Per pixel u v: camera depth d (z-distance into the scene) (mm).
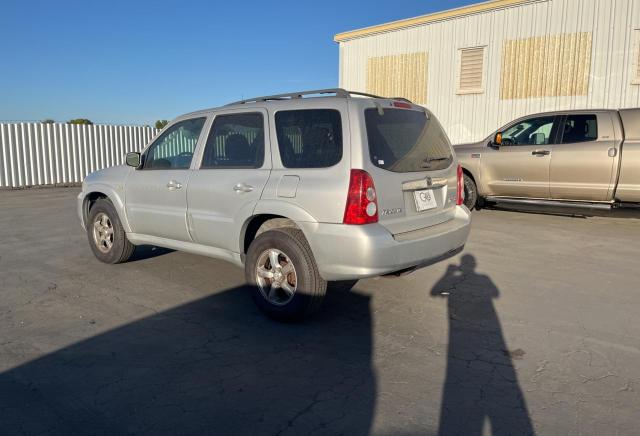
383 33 16078
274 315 4426
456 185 4941
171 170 5363
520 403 3111
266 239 4391
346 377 3455
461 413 3006
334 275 4055
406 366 3613
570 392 3240
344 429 2852
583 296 5070
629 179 8125
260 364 3648
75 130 17984
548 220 9180
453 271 5953
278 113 4512
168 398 3186
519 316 4551
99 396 3205
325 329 4289
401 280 5605
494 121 14180
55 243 7668
